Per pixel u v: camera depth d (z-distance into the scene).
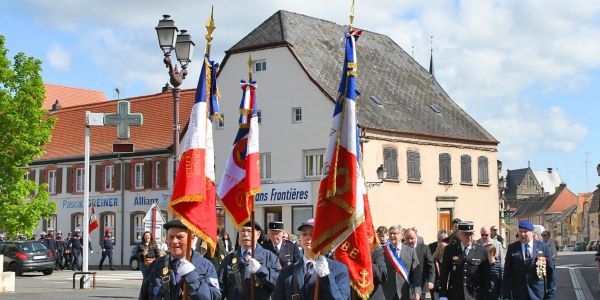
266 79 43.12
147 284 8.41
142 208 47.19
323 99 40.88
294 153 41.78
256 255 10.91
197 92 9.57
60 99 66.25
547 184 177.00
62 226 51.16
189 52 18.09
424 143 44.59
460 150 47.31
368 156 40.69
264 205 42.31
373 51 50.75
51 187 52.09
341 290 8.30
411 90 49.47
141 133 49.16
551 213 147.50
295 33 44.38
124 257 47.62
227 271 10.92
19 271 36.59
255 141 11.41
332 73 43.88
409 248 13.59
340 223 8.98
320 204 9.06
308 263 8.66
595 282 31.67
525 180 159.75
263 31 44.03
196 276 8.09
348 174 9.11
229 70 44.28
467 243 14.02
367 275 8.99
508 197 159.88
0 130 26.89
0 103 26.81
